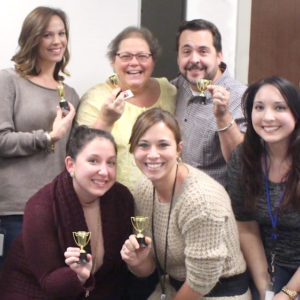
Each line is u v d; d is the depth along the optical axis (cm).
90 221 191
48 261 181
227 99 207
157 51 236
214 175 228
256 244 205
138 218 181
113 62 237
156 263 191
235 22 323
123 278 209
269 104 185
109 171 182
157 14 302
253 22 326
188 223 172
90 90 238
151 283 207
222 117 209
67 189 186
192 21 235
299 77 329
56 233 184
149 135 172
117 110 209
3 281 196
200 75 233
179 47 239
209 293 187
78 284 177
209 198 171
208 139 224
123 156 222
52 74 231
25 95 220
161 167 174
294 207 187
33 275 190
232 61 326
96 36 281
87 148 181
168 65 309
